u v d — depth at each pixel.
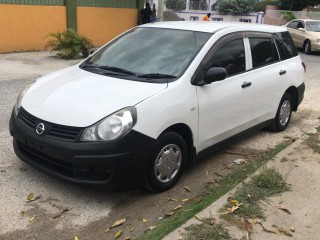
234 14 31.36
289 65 6.63
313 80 11.77
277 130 6.74
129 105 4.04
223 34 5.21
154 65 4.82
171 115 4.27
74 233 3.68
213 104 4.85
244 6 31.36
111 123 3.90
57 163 4.05
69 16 16.31
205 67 4.80
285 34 6.80
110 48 5.48
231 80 5.21
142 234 3.67
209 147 5.03
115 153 3.86
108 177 3.94
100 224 3.85
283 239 3.46
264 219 3.75
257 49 5.89
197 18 32.25
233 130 5.39
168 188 4.52
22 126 4.28
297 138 6.41
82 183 3.93
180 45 5.02
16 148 4.51
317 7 37.34
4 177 4.61
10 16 14.33
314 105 8.84
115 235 3.65
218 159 5.54
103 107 4.02
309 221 3.76
